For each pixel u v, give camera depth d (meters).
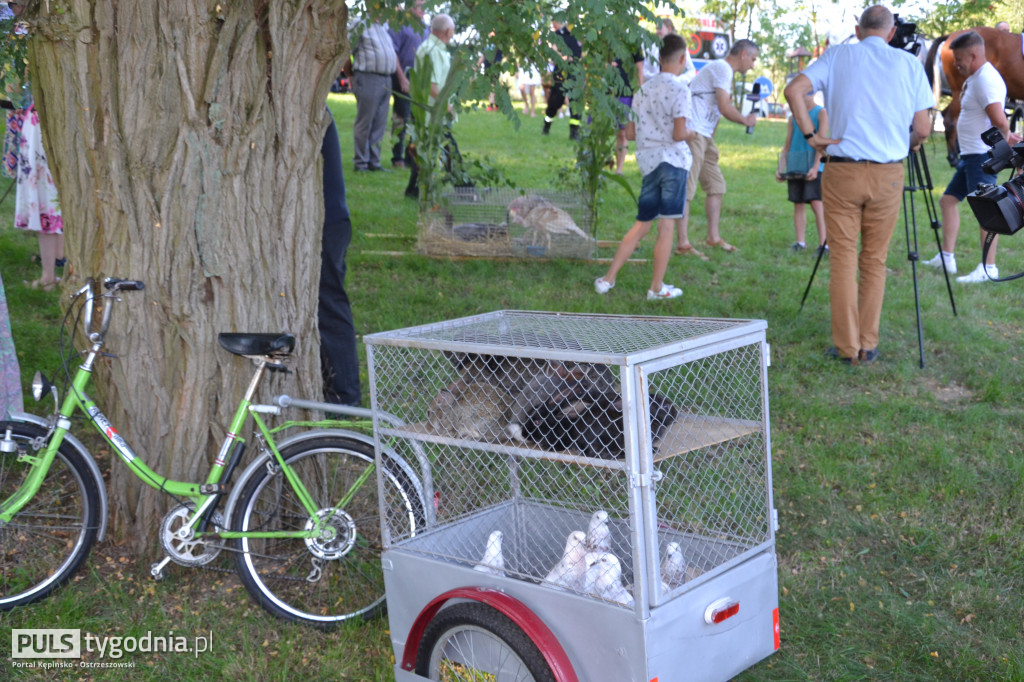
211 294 3.39
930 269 8.02
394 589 2.88
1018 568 3.53
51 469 3.42
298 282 3.58
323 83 3.50
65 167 3.31
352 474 3.39
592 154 8.16
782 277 7.59
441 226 8.16
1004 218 3.91
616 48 3.76
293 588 3.38
